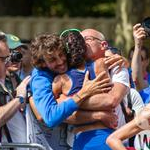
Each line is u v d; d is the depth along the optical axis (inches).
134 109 412.2
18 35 1038.4
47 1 1334.9
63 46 375.2
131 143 389.7
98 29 1020.5
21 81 419.8
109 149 367.9
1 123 379.9
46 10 1341.0
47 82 378.6
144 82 468.8
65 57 377.1
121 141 332.8
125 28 888.3
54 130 403.2
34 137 395.9
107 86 373.1
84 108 371.9
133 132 332.8
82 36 381.7
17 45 432.8
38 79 380.2
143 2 885.8
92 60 385.7
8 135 394.3
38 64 381.7
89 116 370.3
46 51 372.8
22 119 400.8
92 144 369.7
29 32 1034.7
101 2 1326.3
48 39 374.3
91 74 377.7
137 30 452.4
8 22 1039.6
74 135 383.2
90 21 1026.7
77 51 376.8
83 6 1327.5
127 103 412.8
